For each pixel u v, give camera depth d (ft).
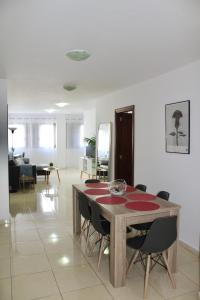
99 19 6.91
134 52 9.62
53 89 17.10
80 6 6.22
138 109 15.20
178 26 7.35
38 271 9.34
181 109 11.44
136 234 11.37
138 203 9.33
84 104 25.30
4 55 9.98
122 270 8.43
